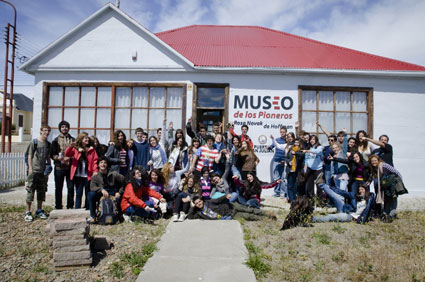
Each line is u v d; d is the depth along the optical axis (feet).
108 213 16.11
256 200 18.65
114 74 26.30
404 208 21.22
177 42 33.06
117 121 26.45
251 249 12.82
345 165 20.08
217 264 11.33
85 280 10.34
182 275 10.40
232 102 26.09
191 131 23.18
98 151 18.72
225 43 33.12
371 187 25.30
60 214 11.49
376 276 10.64
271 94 26.23
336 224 16.63
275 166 24.81
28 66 26.13
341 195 18.95
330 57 29.58
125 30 26.23
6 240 13.42
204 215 17.12
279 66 26.13
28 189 16.25
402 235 15.02
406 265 11.48
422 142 26.55
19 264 11.36
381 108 26.55
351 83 26.50
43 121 26.27
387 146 19.66
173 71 25.94
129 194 16.51
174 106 26.30
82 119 26.50
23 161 29.94
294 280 10.39
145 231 15.19
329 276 10.68
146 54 26.03
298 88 26.30
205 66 25.29
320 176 19.98
